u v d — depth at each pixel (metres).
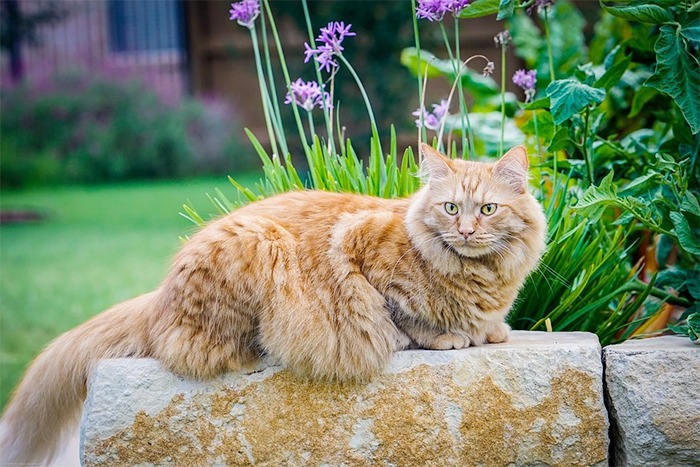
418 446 3.19
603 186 3.52
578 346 3.19
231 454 3.21
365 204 3.38
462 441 3.18
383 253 3.16
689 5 3.73
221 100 15.44
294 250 3.18
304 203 3.36
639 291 4.16
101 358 3.35
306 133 12.38
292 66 12.12
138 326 3.38
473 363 3.18
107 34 17.42
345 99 12.09
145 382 3.19
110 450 3.18
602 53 6.01
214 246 3.10
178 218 11.70
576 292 3.71
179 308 3.14
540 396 3.16
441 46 12.26
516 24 7.08
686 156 4.11
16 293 7.87
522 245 3.22
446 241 3.12
